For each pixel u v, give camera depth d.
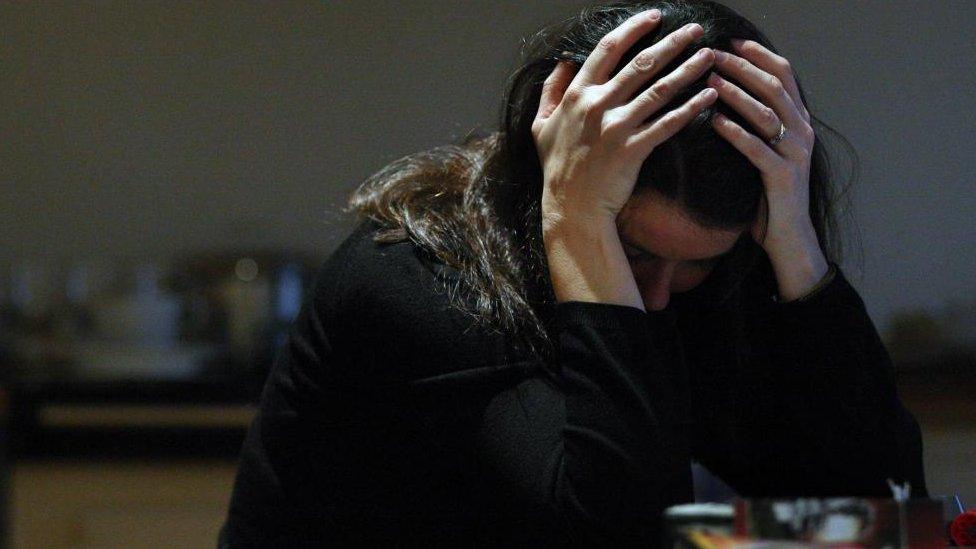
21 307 5.08
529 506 1.86
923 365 4.94
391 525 2.03
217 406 4.15
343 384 2.06
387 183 2.19
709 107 1.84
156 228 5.58
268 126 5.58
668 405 1.84
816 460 2.19
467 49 5.54
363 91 5.58
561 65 2.03
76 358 4.41
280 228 5.58
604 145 1.86
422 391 1.98
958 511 1.84
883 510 1.36
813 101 5.41
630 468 1.79
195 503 4.12
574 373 1.84
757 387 2.23
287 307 4.66
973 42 5.36
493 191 2.10
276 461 2.12
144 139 5.59
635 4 2.05
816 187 2.15
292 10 5.57
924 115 5.40
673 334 2.05
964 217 5.41
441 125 5.56
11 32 5.57
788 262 2.06
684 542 1.38
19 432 4.11
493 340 1.95
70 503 4.11
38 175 5.59
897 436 2.14
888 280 5.42
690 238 1.87
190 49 5.58
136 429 4.15
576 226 1.90
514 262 2.01
